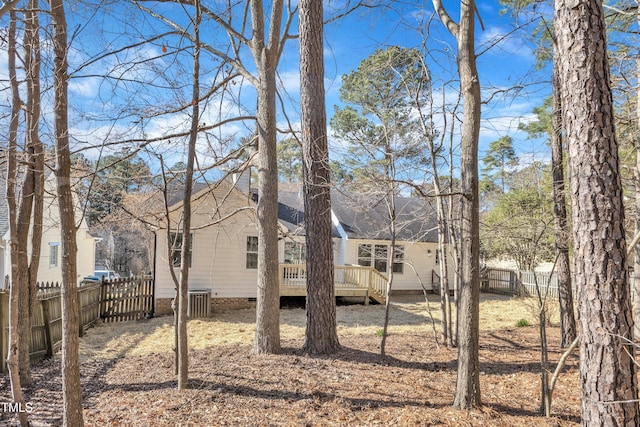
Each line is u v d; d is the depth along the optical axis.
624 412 2.97
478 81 5.17
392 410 4.96
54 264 17.69
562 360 4.75
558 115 8.25
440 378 6.33
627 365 2.99
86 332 10.99
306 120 7.56
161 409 4.96
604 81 3.08
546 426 4.58
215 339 10.19
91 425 4.56
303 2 7.61
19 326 6.16
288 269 16.05
